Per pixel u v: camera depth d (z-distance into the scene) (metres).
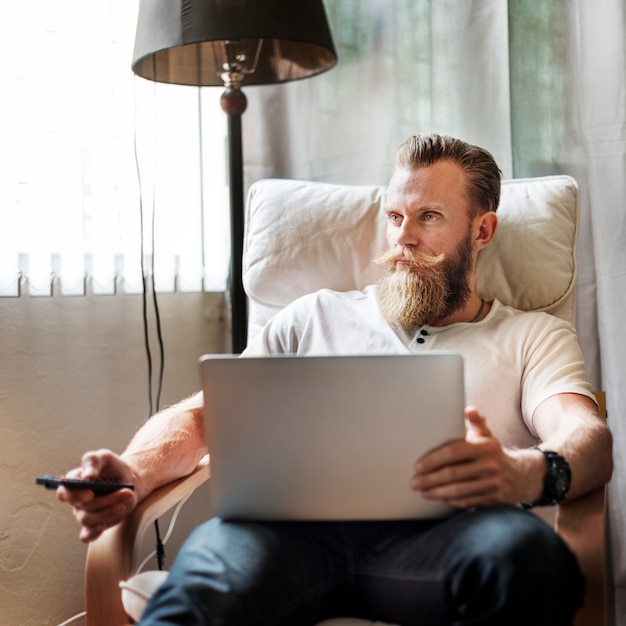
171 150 1.93
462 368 0.96
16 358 1.78
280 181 1.75
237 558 0.98
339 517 1.01
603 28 1.77
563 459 1.08
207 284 2.00
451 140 1.47
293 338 1.52
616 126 1.77
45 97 1.76
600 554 1.04
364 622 1.04
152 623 0.91
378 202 1.68
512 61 1.85
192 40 1.64
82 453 1.87
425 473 0.98
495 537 0.95
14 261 1.72
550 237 1.57
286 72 1.91
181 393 2.02
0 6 1.70
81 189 1.80
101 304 1.89
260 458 1.01
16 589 1.80
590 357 1.85
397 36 1.95
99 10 1.81
